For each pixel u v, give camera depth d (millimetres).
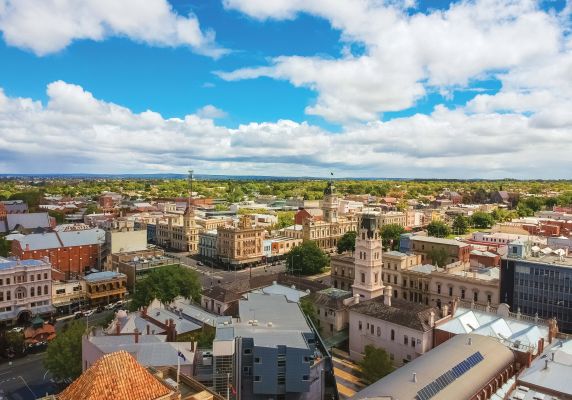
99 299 136625
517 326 81500
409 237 174625
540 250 121812
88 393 35750
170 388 42062
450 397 56500
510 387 62562
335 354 98125
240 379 66875
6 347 98312
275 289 113562
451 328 83000
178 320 89062
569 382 58812
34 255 154500
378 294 110250
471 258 142125
